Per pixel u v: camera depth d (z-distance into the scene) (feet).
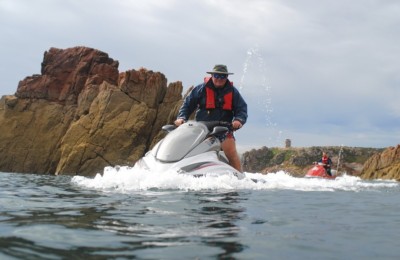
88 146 89.10
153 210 11.55
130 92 94.79
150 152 24.08
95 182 21.63
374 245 7.68
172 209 11.79
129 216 10.48
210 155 22.80
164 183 19.06
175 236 8.08
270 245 7.48
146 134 92.48
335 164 212.43
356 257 6.80
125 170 22.72
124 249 6.97
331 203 14.64
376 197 17.78
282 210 12.21
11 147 96.94
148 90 95.76
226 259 6.46
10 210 11.50
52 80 105.19
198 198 14.64
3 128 98.53
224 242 7.63
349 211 12.53
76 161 88.43
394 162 151.43
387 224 10.13
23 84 104.32
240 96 26.71
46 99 103.71
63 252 6.70
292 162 235.61
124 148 89.35
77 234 8.13
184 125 24.52
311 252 7.07
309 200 15.34
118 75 106.52
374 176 156.46
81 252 6.73
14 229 8.52
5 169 95.76
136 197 14.83
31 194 16.34
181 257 6.52
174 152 22.16
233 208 12.23
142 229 8.75
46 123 100.17
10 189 19.29
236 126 25.46
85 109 97.19
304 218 10.85
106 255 6.56
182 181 19.48
